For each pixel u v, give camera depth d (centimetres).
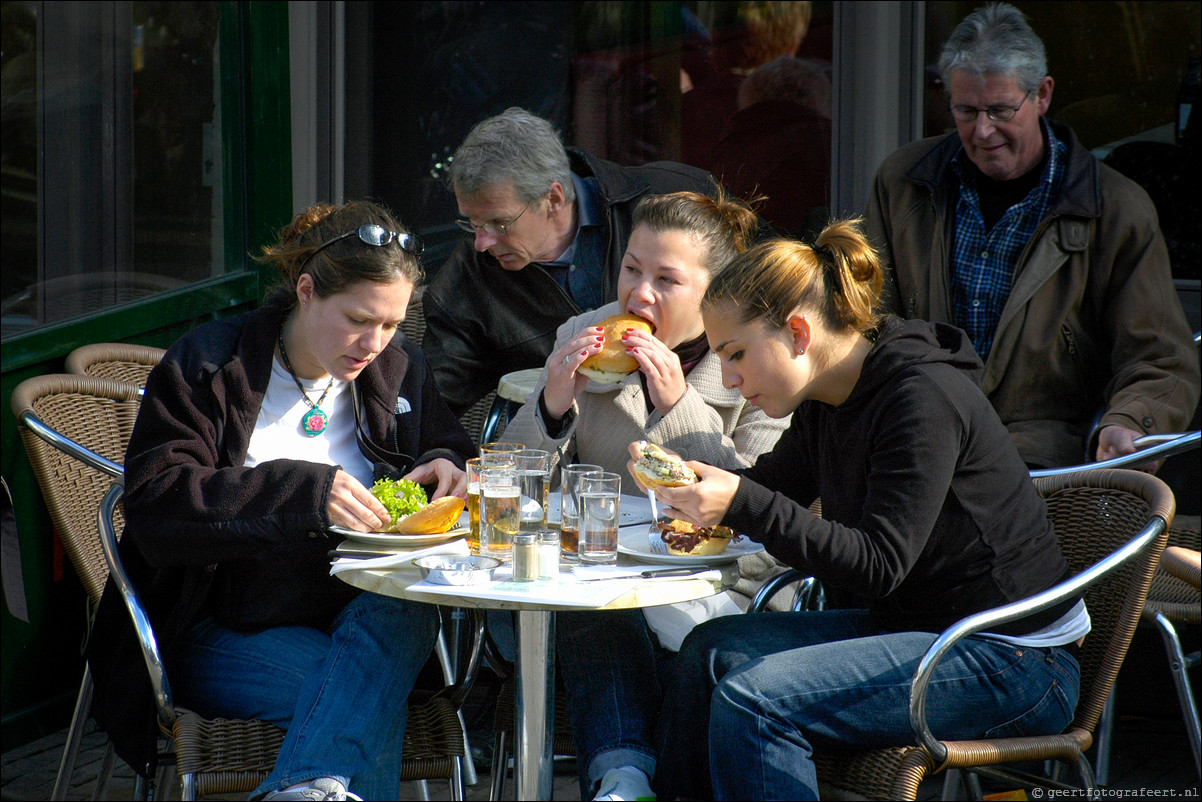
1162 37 1827
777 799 936
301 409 1152
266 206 2012
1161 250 1561
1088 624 1048
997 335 1572
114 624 1106
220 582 1125
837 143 1973
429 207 2094
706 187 1681
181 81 1845
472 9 2048
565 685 1083
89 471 1326
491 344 1630
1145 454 1269
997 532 1006
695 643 1072
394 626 1049
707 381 1267
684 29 2017
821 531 960
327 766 969
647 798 981
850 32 1939
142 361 1542
